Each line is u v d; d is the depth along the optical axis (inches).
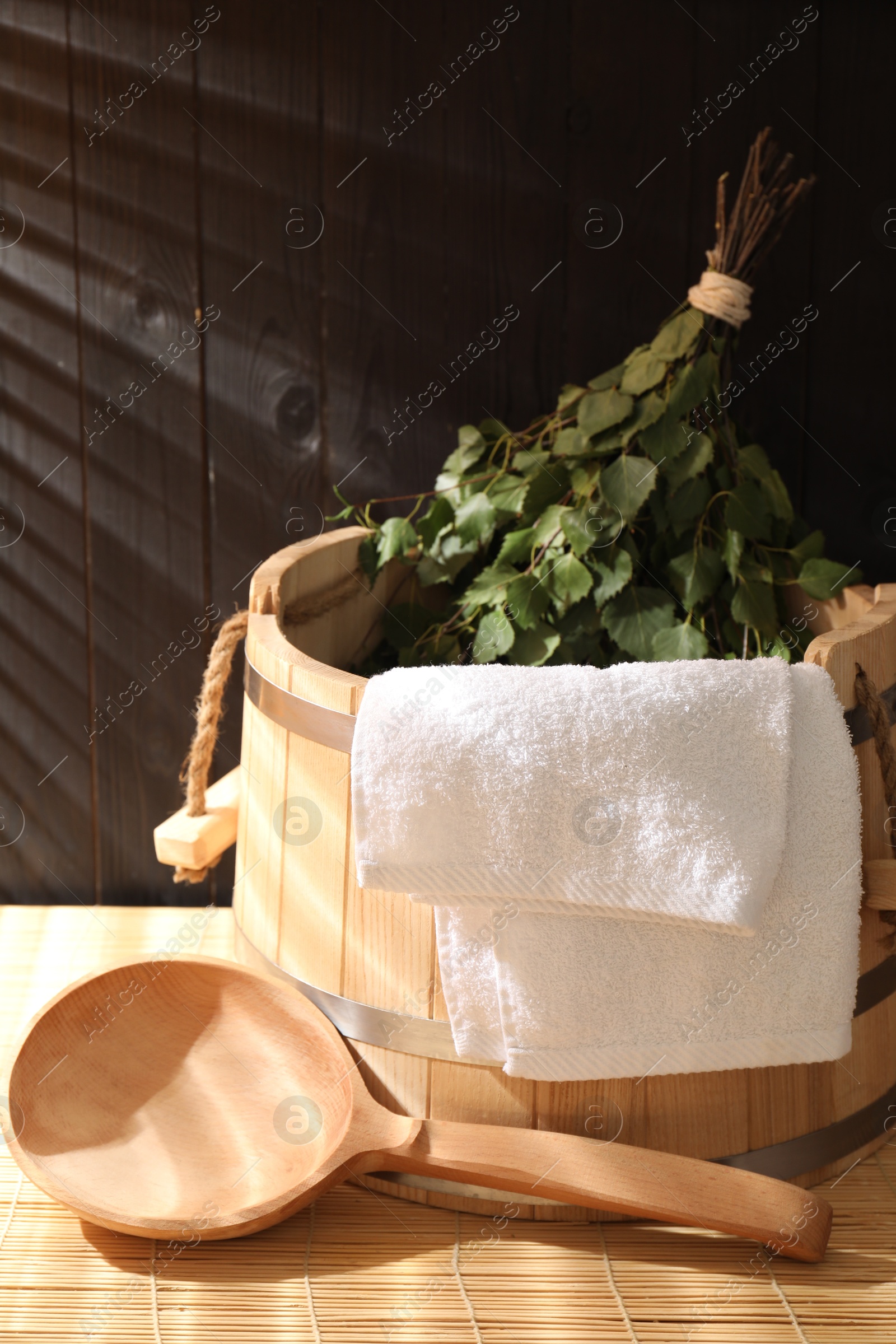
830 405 45.9
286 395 46.6
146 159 44.9
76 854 50.5
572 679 27.6
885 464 46.4
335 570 41.4
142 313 46.1
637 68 43.5
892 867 28.8
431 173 44.6
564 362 46.0
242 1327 25.7
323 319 45.9
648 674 27.7
